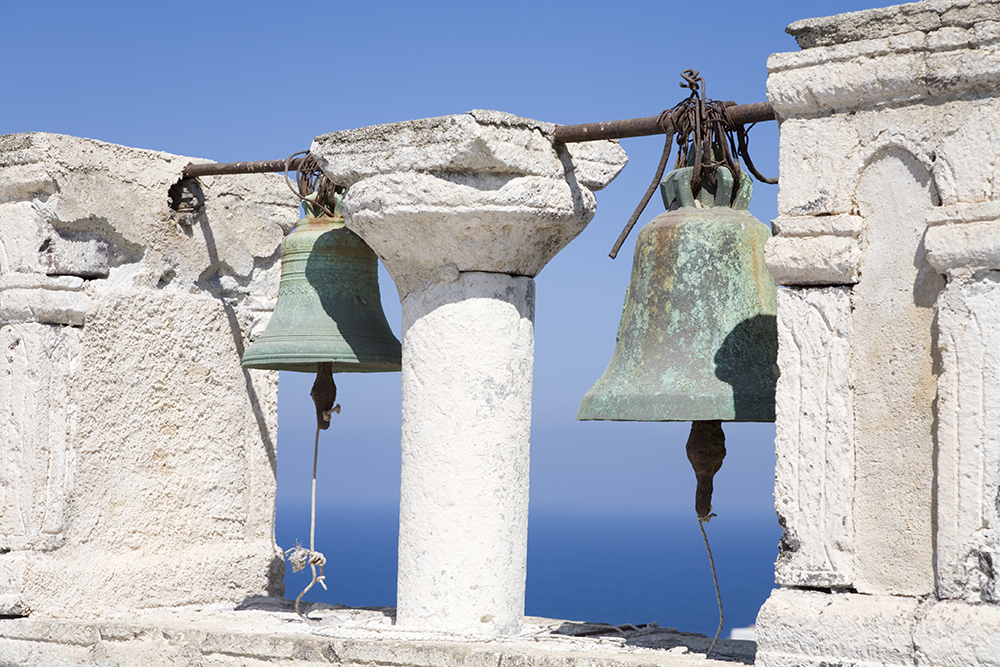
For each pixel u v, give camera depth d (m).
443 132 5.64
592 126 5.71
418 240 5.87
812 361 4.52
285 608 7.30
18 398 6.79
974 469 4.20
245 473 7.76
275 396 7.96
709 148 5.08
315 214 6.56
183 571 7.28
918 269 4.38
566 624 6.44
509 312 5.98
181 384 7.42
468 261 5.90
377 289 6.62
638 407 4.81
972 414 4.21
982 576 4.17
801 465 4.50
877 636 4.28
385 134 5.79
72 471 6.87
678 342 4.91
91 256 7.04
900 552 4.36
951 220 4.26
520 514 6.00
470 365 5.89
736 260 4.98
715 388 4.77
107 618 6.81
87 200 6.97
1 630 6.61
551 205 5.82
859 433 4.45
